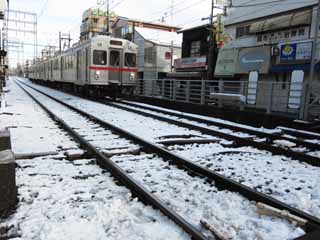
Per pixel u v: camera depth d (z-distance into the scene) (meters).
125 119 10.41
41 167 4.73
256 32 14.32
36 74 47.34
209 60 17.55
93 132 7.86
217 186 4.18
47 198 3.59
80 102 16.45
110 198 3.64
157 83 19.75
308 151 6.68
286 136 8.14
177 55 26.48
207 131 8.21
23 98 18.34
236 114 11.46
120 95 20.91
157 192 3.87
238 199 3.70
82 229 2.88
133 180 3.91
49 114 10.92
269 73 13.91
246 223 3.10
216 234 2.78
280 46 13.13
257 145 6.66
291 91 10.90
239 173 4.80
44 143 6.37
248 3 15.23
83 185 4.03
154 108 14.03
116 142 6.70
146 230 2.87
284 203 3.37
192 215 3.24
